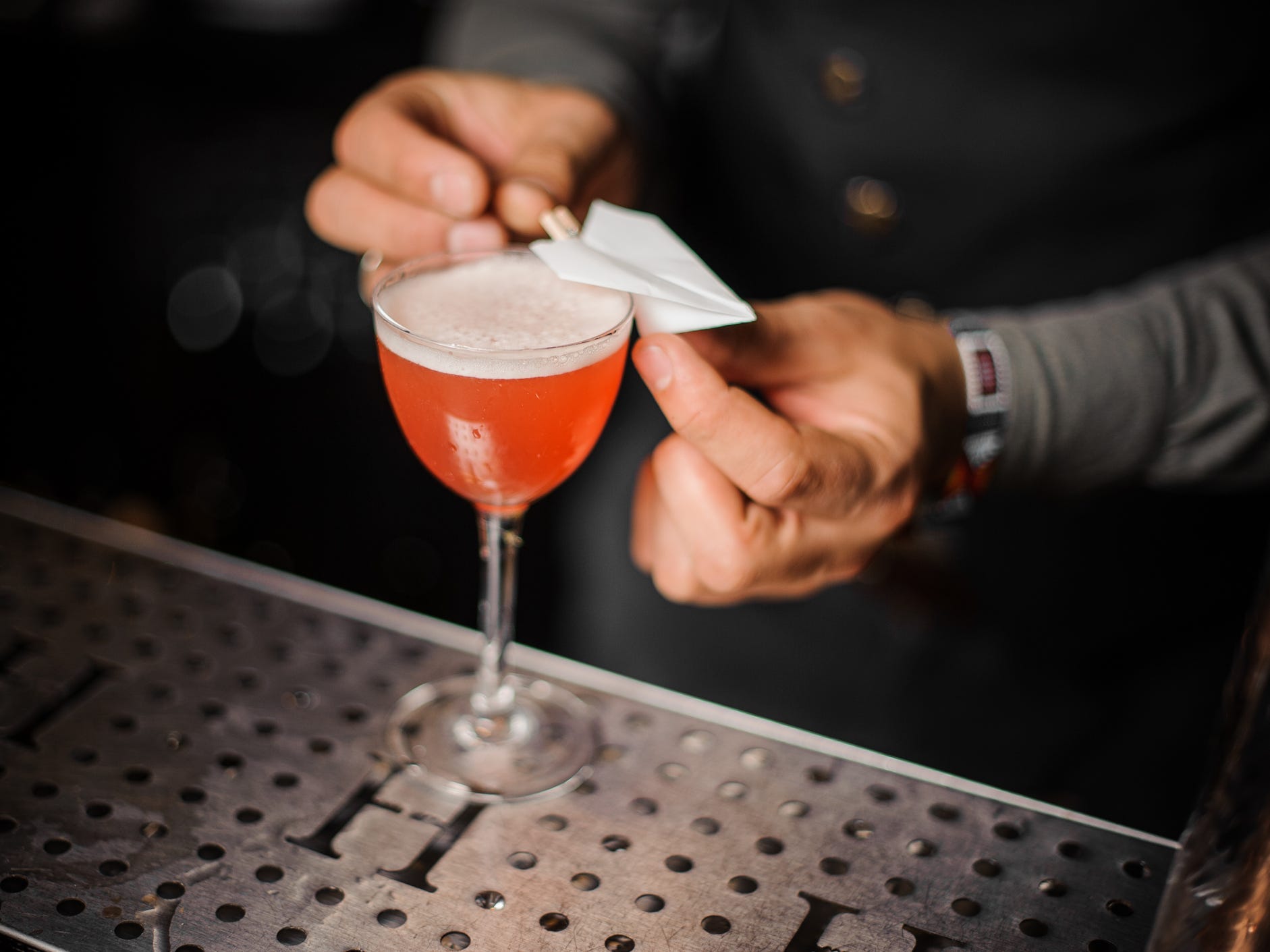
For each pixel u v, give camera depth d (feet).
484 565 1.54
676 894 1.32
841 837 1.39
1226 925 1.17
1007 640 2.39
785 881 1.34
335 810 1.39
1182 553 2.29
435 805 1.41
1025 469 1.84
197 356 3.96
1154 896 1.34
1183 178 2.16
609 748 1.50
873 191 2.29
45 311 3.96
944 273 2.33
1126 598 2.33
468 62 2.34
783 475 1.43
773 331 1.53
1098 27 2.07
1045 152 2.16
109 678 1.53
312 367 3.93
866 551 1.63
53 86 3.79
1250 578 2.31
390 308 1.44
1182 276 2.02
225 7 3.81
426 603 3.61
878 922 1.30
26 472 3.86
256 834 1.35
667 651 2.55
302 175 3.93
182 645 1.58
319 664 1.58
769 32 2.32
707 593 1.61
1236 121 2.13
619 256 1.48
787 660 2.47
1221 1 2.03
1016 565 2.32
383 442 3.92
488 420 1.37
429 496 3.87
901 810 1.43
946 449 1.73
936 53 2.16
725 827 1.40
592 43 2.28
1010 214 2.23
